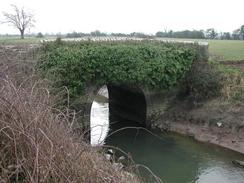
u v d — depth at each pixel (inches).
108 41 985.5
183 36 2251.5
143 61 940.0
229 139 826.2
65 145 249.1
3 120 246.1
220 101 943.0
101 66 892.0
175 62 989.8
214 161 745.0
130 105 1119.6
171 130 957.8
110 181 248.7
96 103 1398.9
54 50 848.9
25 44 823.1
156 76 966.4
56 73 809.5
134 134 942.4
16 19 1466.5
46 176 222.7
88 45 914.7
